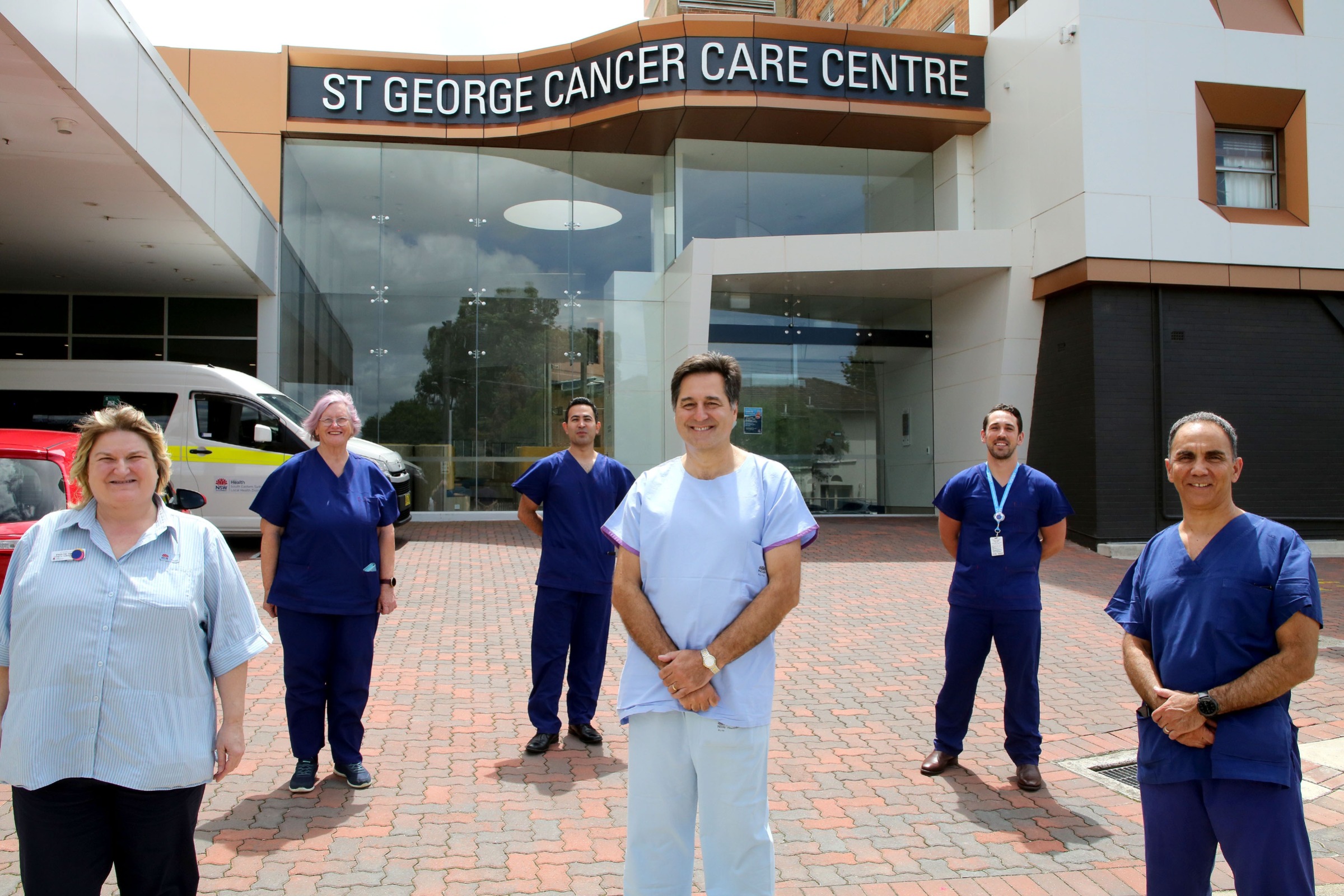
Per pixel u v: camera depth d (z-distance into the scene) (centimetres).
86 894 234
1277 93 1381
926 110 1547
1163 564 267
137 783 232
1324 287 1376
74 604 235
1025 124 1462
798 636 758
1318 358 1384
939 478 1698
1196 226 1351
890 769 462
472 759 464
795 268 1477
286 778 432
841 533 1442
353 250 1591
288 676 415
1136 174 1339
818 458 1705
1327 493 1370
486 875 337
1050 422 1432
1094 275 1319
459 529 1431
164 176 952
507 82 1572
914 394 1731
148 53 905
